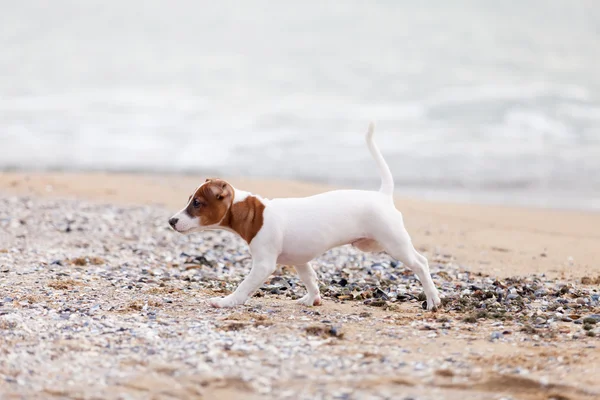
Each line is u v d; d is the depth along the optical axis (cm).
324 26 5012
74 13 5394
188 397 534
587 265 1085
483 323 732
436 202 1695
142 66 4056
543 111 2858
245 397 533
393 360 605
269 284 925
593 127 2680
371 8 5384
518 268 1063
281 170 2244
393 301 849
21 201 1466
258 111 3089
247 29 4975
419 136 2631
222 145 2559
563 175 2133
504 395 534
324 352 626
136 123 2869
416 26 4966
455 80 3600
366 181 2123
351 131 2728
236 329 695
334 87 3559
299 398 530
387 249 774
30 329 685
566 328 710
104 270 985
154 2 5719
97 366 593
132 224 1327
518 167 2222
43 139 2583
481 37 4659
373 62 4066
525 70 3828
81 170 2170
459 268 1057
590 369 582
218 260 1090
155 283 916
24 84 3550
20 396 533
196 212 760
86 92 3416
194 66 4059
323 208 761
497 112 2902
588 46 4466
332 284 940
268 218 758
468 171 2195
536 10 5338
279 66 4041
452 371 577
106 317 734
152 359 608
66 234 1230
